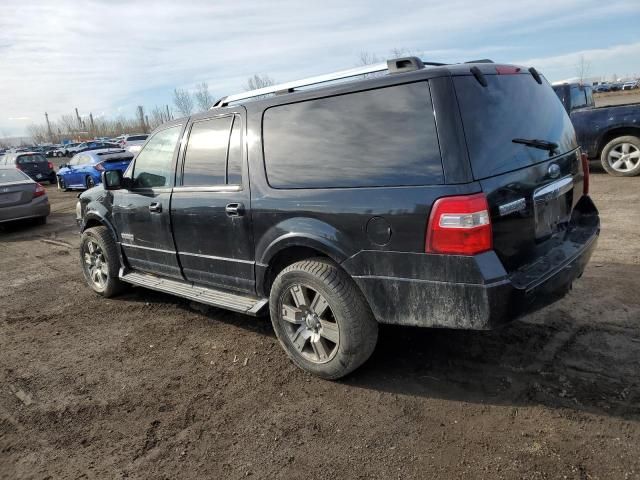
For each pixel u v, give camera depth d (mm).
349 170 3104
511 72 3199
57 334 4742
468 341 3785
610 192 8648
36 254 8406
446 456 2617
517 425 2799
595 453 2527
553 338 3689
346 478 2539
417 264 2838
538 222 3074
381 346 3854
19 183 10781
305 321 3477
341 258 3137
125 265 5316
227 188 3852
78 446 2994
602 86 67125
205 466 2727
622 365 3260
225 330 4508
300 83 3645
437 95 2760
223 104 4398
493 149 2801
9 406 3506
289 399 3287
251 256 3754
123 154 18062
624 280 4645
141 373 3830
